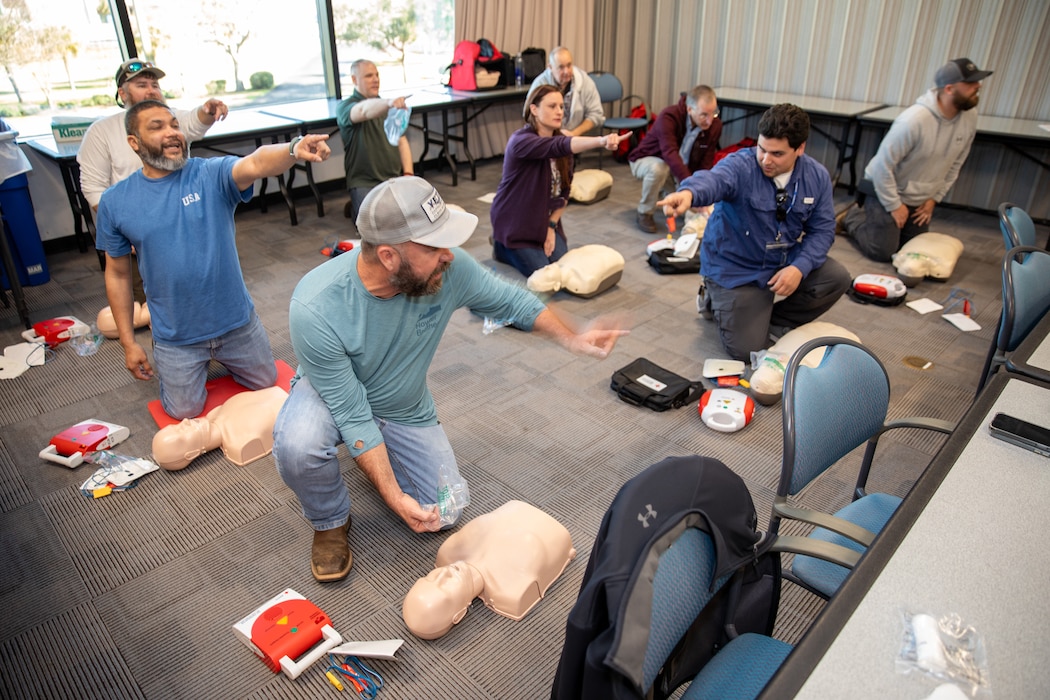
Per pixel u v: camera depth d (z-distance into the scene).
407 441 1.99
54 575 1.90
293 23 4.89
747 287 2.91
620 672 0.81
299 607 1.71
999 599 1.01
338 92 5.21
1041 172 4.57
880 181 3.81
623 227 4.59
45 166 3.98
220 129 4.18
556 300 3.54
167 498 2.19
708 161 4.60
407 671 1.62
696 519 0.99
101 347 3.09
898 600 1.01
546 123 3.29
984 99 4.71
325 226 4.57
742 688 1.09
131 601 1.82
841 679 0.89
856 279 3.58
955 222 4.68
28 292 3.62
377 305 1.69
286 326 3.25
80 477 2.29
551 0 5.82
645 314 3.40
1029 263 2.05
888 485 2.20
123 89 2.94
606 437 2.47
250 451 2.33
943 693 0.86
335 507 1.89
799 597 1.82
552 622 1.75
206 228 2.28
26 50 3.91
